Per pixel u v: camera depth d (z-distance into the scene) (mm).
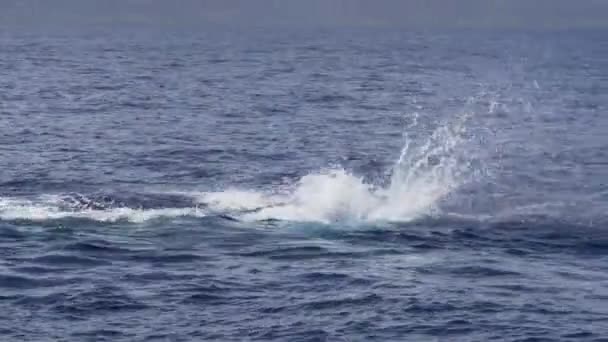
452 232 74938
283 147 115438
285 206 80438
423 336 53500
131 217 76875
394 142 120312
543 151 113375
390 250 69750
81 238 71312
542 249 70875
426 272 64625
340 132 129250
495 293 60219
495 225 77500
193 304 57875
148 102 165375
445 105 165000
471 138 123125
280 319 55594
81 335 53000
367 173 99375
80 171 97875
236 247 70000
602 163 105750
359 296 59312
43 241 70625
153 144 116000
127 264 65750
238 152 110938
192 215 77625
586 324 55188
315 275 63438
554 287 61625
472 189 89250
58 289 60281
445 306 57844
